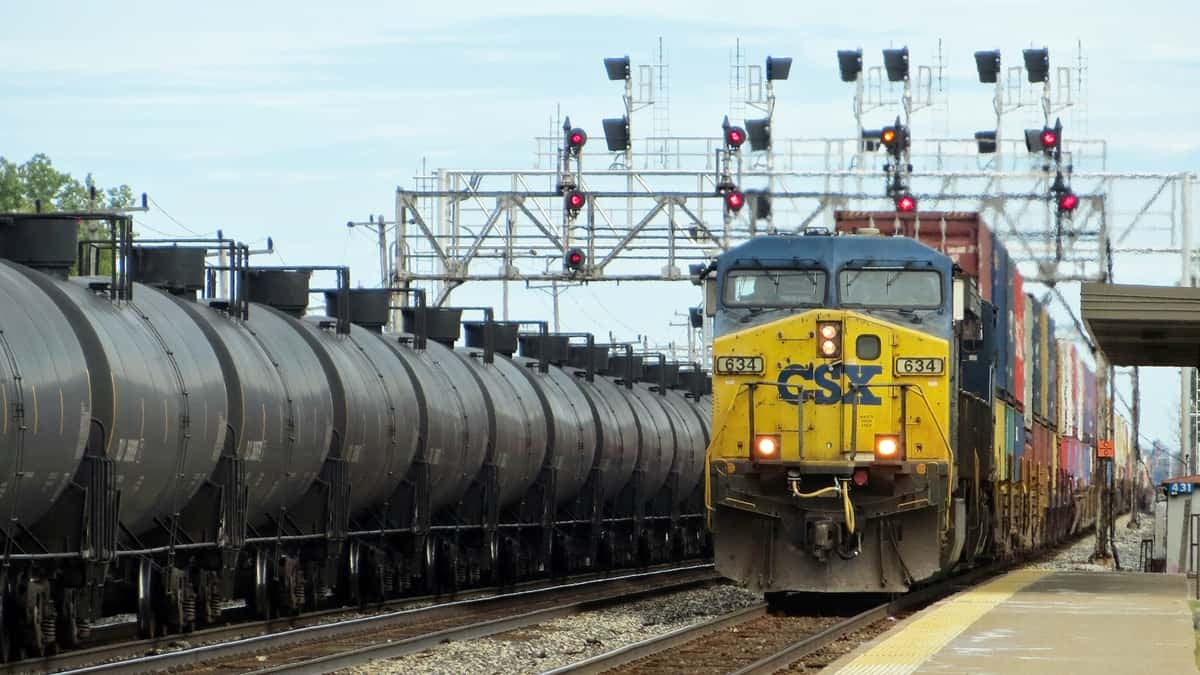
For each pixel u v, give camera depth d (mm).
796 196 98438
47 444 43031
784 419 58062
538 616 58875
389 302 77750
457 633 52125
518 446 83250
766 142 100062
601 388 102938
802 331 58250
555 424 88688
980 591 63469
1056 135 92188
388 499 71125
